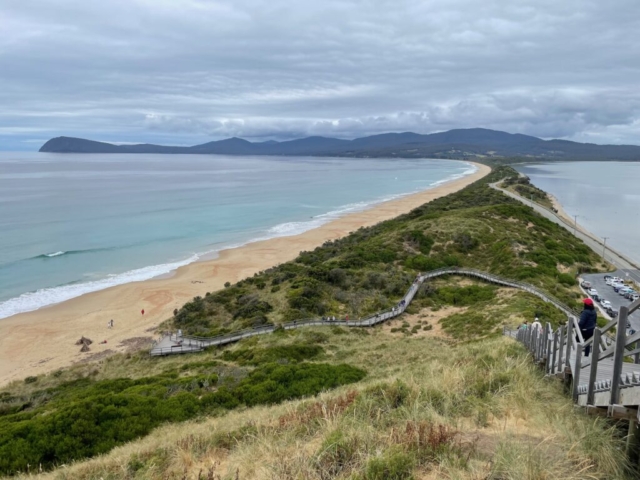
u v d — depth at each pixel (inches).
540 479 173.9
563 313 1051.3
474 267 1670.8
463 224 2021.4
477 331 907.4
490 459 192.7
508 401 267.9
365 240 2108.8
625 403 197.0
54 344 1215.6
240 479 210.8
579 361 267.7
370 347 877.8
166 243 2356.1
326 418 261.7
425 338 943.0
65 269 1871.3
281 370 637.9
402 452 193.6
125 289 1653.5
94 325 1342.3
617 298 1486.2
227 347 1045.8
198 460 260.1
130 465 270.7
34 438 432.8
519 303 1065.5
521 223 2210.9
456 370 331.0
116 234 2524.6
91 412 474.9
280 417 303.9
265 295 1411.2
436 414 248.1
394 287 1389.0
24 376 1037.2
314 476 191.9
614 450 198.5
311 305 1266.0
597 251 2261.3
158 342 1106.1
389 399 282.7
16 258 2003.0
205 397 553.9
